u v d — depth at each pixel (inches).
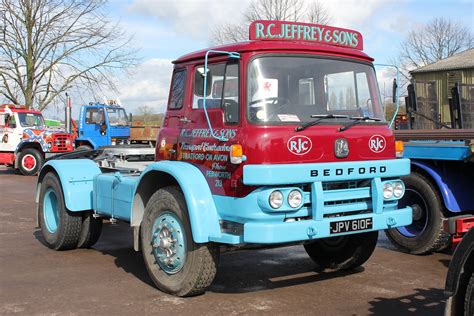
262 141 178.7
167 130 227.8
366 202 200.4
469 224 216.5
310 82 198.2
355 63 213.2
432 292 209.9
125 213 242.2
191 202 191.2
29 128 779.4
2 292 213.5
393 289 214.8
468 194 260.7
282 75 192.5
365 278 231.9
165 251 205.2
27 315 186.5
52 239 289.9
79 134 837.2
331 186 191.8
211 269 196.4
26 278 234.2
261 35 192.4
